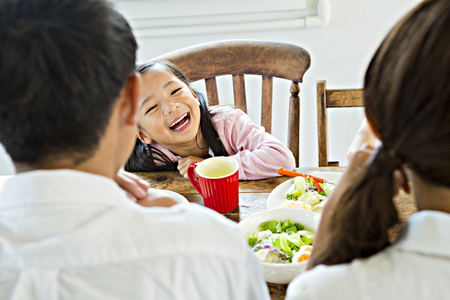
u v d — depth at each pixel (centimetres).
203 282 35
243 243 40
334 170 94
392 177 35
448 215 32
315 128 197
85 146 34
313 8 166
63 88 31
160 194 57
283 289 58
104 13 33
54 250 33
